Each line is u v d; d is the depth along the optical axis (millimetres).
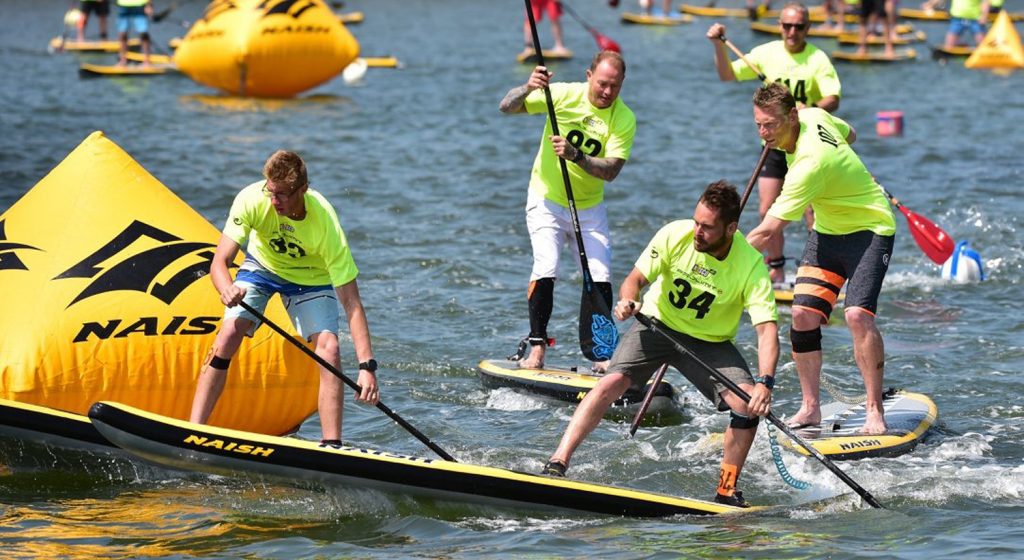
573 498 22312
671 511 22562
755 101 25406
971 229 46250
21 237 25734
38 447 23641
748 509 22859
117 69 86188
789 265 42406
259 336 25531
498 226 46875
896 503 23312
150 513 22406
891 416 27766
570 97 29688
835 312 36844
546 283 30703
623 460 25875
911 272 41094
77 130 64000
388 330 34625
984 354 32750
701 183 53719
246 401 25516
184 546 20984
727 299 22484
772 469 25359
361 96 78688
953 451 26328
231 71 74438
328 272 24109
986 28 103625
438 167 57188
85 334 24469
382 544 21203
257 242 24094
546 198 30703
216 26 74688
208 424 25266
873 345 26609
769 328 22203
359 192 51781
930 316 36281
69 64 93125
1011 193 51969
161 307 25125
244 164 56250
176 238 26250
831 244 26922
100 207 25984
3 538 21094
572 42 111812
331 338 23938
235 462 22406
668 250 22453
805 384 27438
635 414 28781
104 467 23922
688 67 93062
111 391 24562
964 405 29188
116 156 26750
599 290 30312
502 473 22312
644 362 23234
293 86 76188
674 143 63062
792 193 25516
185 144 60750
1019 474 24875
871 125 68500
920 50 105250
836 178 25875
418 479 22250
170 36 116938
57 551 20625
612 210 48656
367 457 22375
